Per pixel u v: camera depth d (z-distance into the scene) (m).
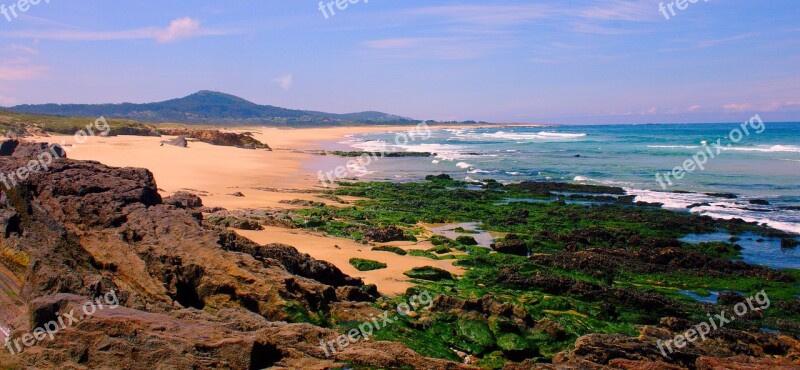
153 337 10.29
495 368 12.38
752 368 11.65
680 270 20.91
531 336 13.78
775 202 34.91
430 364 11.53
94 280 12.66
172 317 11.50
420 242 23.89
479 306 14.73
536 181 45.50
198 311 12.52
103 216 15.85
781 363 12.09
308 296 13.95
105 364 10.14
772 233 26.94
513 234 25.75
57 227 15.27
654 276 20.38
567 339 13.77
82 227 15.46
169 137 74.75
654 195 37.81
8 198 15.86
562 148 83.38
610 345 12.30
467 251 22.80
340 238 23.53
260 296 13.49
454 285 17.80
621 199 36.16
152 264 14.05
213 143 73.06
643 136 119.25
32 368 10.12
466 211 32.00
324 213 28.59
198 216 18.38
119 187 17.47
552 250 23.95
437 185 42.66
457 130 194.50
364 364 11.23
